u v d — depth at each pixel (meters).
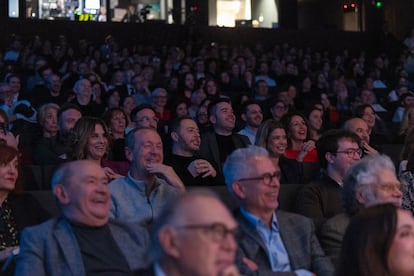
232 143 7.43
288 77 17.36
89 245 3.78
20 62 15.84
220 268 2.10
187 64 16.11
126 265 3.81
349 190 4.36
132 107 9.96
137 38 21.53
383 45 23.75
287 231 4.27
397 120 12.47
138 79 12.49
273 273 3.88
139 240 3.94
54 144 6.92
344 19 28.17
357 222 2.64
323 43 23.80
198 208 2.15
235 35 22.80
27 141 7.84
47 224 3.79
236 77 16.33
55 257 3.69
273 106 9.74
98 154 5.59
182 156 6.31
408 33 23.98
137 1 23.98
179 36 21.97
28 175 5.68
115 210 4.74
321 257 4.25
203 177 5.99
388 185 4.24
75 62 15.59
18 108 9.44
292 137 7.49
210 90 12.37
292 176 6.44
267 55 19.80
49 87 11.57
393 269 2.54
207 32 22.44
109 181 5.26
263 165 4.18
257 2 27.03
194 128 6.34
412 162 5.61
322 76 16.34
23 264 3.65
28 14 22.53
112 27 21.31
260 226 4.18
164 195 4.87
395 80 18.75
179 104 9.99
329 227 4.44
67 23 20.88
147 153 4.87
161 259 2.18
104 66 15.31
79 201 3.78
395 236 2.55
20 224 4.52
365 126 7.48
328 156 5.18
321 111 9.84
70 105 7.02
